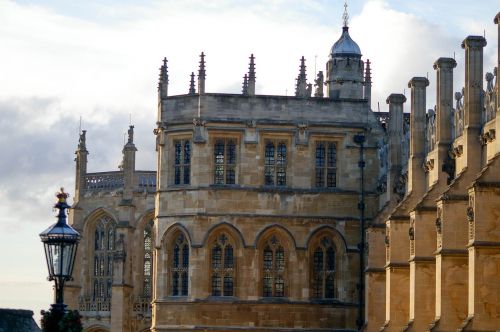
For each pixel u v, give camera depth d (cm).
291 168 12456
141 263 16888
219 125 12406
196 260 12306
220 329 12262
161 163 12569
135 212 16938
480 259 8475
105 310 17088
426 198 10075
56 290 5853
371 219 12444
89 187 17350
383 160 12331
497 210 8488
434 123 10606
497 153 8519
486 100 9244
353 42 14400
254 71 12525
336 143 12550
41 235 5856
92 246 17275
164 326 12381
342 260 12406
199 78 12475
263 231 12344
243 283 12312
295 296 12356
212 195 12356
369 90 13850
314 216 12412
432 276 10006
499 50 8706
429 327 9512
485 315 8450
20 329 5322
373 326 11438
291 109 12500
